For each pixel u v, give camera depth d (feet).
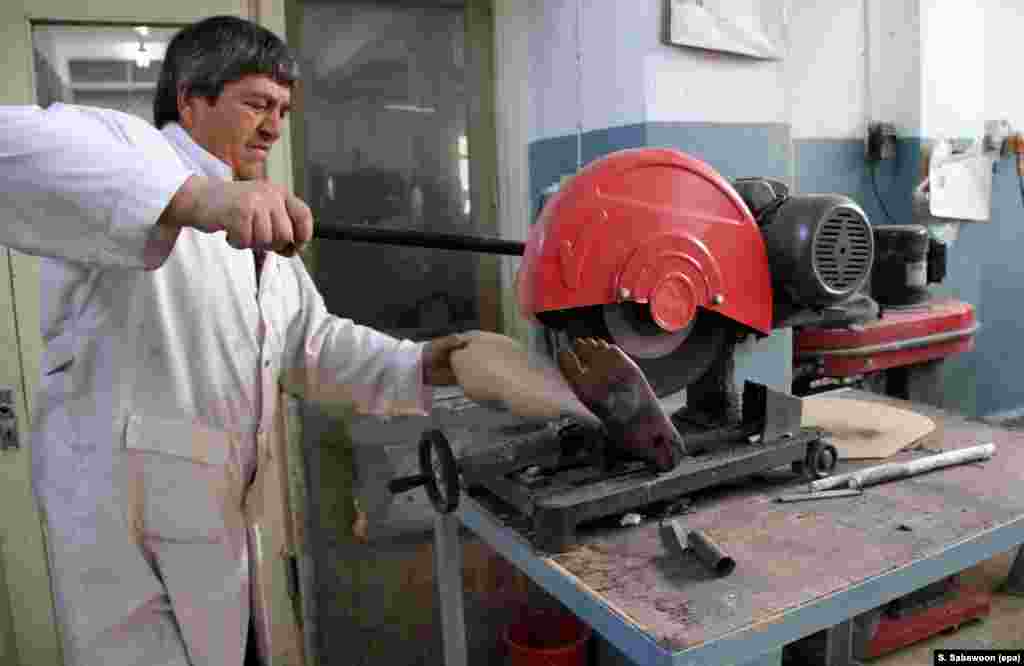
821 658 6.09
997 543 3.47
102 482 3.30
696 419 4.17
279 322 3.96
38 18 5.90
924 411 5.20
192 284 3.44
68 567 3.36
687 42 5.84
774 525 3.54
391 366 3.99
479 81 7.48
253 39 3.44
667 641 2.67
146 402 3.36
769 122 6.43
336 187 7.12
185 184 2.48
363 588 6.93
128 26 6.13
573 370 3.33
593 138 6.36
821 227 3.64
